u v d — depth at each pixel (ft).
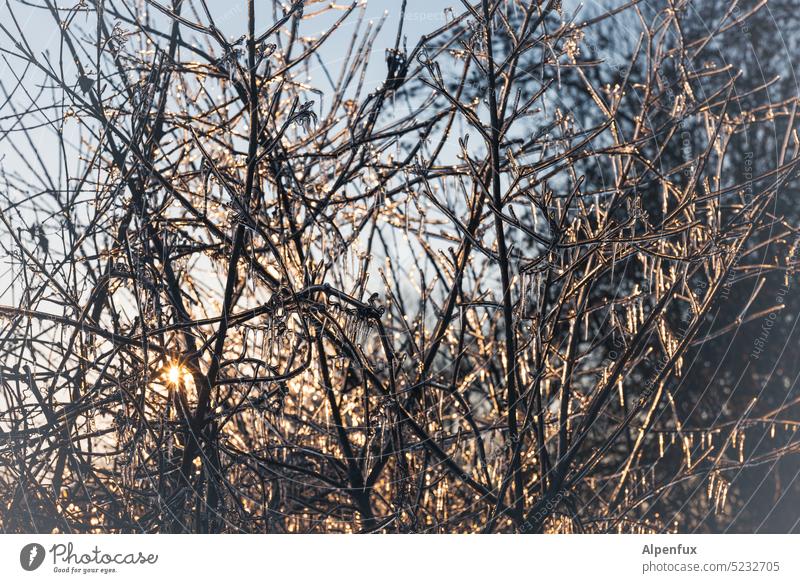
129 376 10.80
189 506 11.07
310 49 10.66
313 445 12.50
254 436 12.13
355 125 11.68
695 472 12.41
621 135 12.02
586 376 14.53
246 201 10.06
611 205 11.71
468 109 10.01
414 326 12.27
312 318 10.26
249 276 11.75
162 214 11.64
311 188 12.50
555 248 9.99
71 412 10.40
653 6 15.42
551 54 11.43
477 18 10.18
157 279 11.22
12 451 10.62
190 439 10.36
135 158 10.84
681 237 12.87
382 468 11.21
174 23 10.98
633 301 11.46
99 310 11.49
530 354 12.12
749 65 20.27
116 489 11.53
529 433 12.65
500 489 10.71
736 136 18.63
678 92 13.70
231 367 11.59
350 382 12.35
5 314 10.25
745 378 19.90
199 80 11.80
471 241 10.16
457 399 11.21
